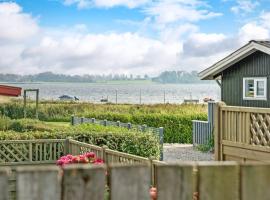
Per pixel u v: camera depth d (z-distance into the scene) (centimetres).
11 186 605
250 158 1347
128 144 1750
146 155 1748
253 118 1338
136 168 258
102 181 250
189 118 2922
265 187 270
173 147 2655
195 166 272
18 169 239
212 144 2405
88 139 1739
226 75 2053
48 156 1686
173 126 2917
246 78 1952
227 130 1438
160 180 261
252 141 1344
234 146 1404
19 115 3947
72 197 247
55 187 244
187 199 263
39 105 4191
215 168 266
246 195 269
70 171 246
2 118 2511
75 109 4316
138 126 2158
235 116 1406
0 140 1634
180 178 262
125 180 257
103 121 2497
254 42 1828
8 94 2936
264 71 1870
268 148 1280
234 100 2014
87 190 249
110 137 1745
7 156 1636
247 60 1948
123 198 257
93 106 4391
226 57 1972
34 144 1670
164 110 3547
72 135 1728
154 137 1791
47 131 1814
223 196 268
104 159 1288
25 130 2280
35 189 241
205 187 266
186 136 2912
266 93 1862
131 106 4119
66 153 1672
